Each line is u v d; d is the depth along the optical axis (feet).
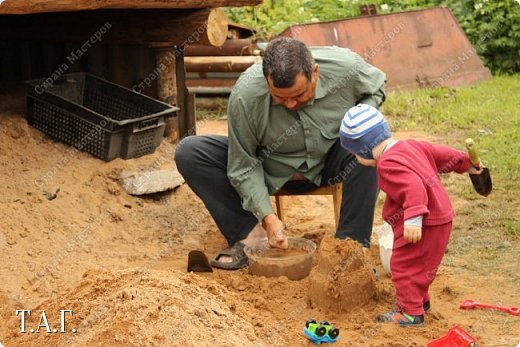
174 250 21.01
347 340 15.97
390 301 17.63
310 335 15.74
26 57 27.91
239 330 15.31
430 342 15.48
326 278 17.17
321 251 17.40
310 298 17.47
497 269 19.65
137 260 20.15
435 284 18.85
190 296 15.78
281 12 42.22
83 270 18.92
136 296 15.06
